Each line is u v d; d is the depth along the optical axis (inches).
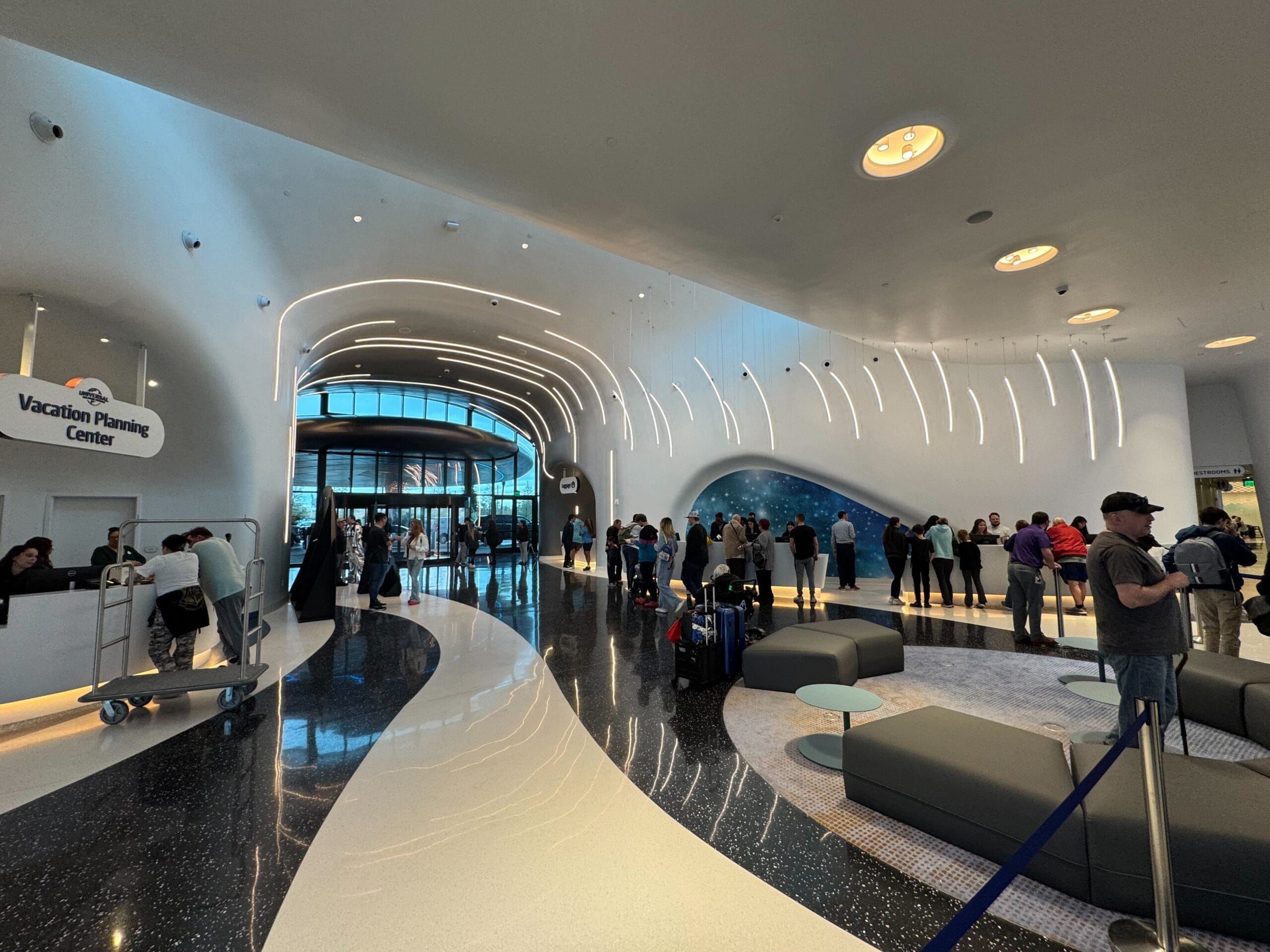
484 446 791.7
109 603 167.5
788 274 225.8
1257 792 82.1
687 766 127.6
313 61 122.8
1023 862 49.2
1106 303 254.4
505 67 124.2
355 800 113.1
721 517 454.0
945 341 329.4
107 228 190.1
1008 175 159.5
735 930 75.9
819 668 171.8
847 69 123.9
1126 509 110.8
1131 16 108.7
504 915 79.6
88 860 93.9
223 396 272.2
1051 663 206.7
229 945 74.6
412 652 240.4
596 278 457.4
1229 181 160.9
